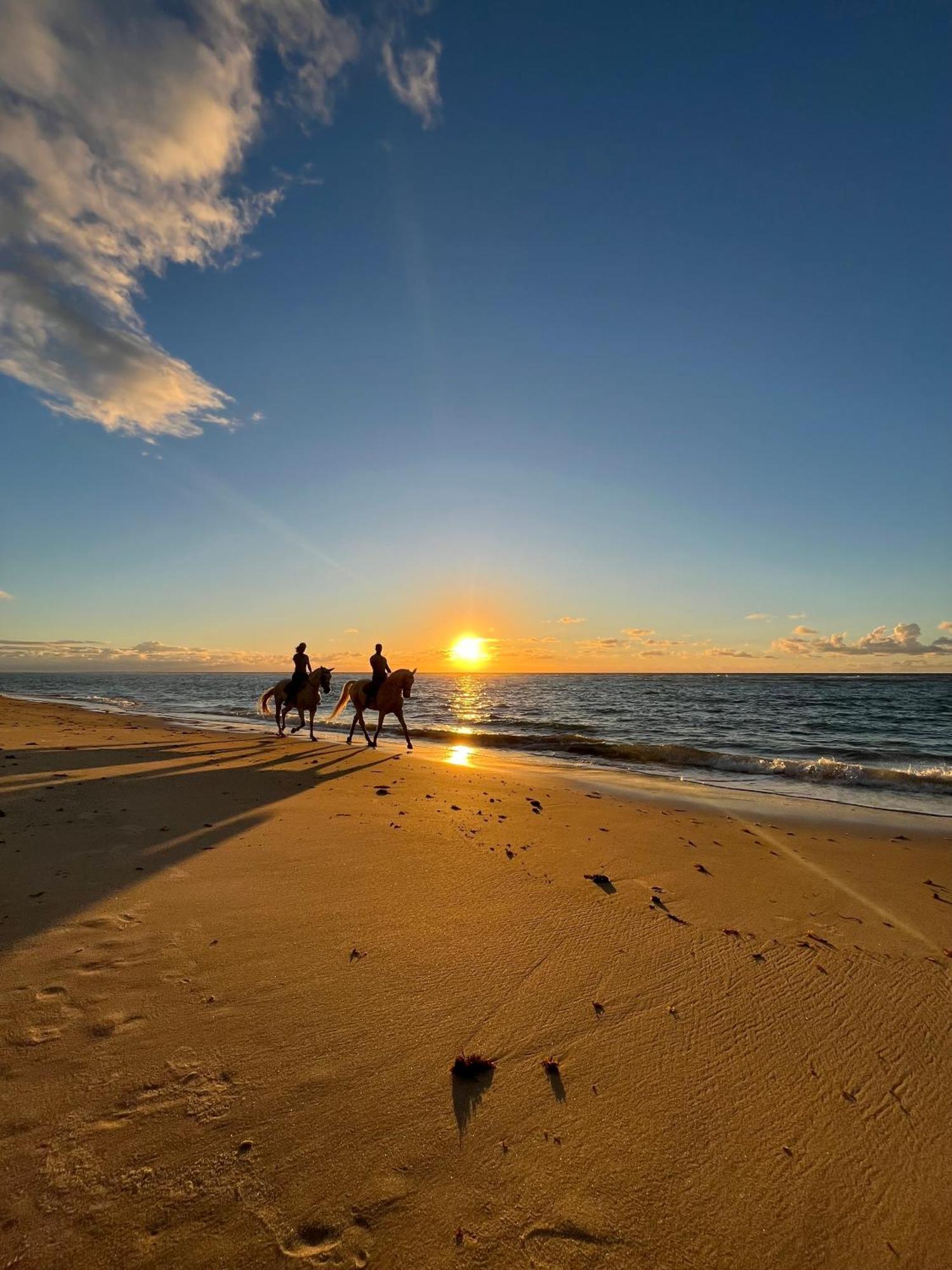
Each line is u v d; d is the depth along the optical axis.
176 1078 2.81
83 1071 2.80
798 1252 2.21
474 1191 2.35
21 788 7.95
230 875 5.34
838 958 4.50
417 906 4.97
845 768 14.01
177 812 7.31
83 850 5.71
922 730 26.25
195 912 4.57
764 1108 2.92
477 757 16.39
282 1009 3.42
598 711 38.94
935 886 6.26
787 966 4.33
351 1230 2.15
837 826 8.98
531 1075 3.04
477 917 4.82
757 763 15.09
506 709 41.31
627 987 3.94
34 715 21.19
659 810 9.41
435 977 3.90
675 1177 2.49
